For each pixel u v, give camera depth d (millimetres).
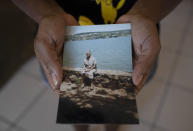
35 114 1196
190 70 1367
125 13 705
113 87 571
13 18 1750
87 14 710
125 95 555
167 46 1539
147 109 1188
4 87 1319
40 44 617
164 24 1739
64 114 526
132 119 517
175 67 1391
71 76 590
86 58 621
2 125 1149
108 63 611
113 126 1000
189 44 1548
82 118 520
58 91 594
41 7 708
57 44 642
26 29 1663
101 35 656
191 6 1918
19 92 1297
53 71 587
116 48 634
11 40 1587
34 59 1478
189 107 1181
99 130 1116
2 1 1875
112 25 662
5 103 1243
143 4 712
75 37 655
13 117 1183
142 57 602
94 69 602
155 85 1295
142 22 646
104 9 686
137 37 641
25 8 720
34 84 1334
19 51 1521
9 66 1432
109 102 545
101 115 523
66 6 713
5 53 1504
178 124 1118
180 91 1258
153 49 606
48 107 1228
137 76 568
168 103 1208
